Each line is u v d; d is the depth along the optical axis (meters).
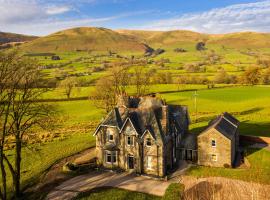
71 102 138.38
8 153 73.62
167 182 53.09
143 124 58.16
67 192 50.12
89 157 66.88
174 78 192.88
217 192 47.66
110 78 112.94
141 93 113.50
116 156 59.38
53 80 164.75
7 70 44.16
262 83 191.88
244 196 45.78
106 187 51.44
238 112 113.31
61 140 83.25
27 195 51.22
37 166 63.97
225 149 58.97
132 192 49.19
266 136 79.88
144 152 56.62
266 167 58.31
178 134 64.12
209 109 121.06
